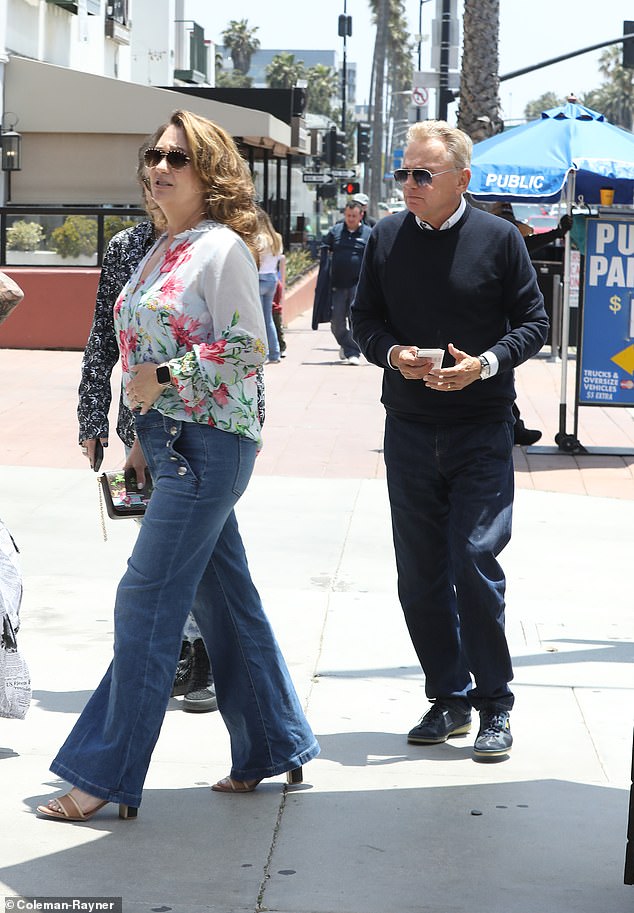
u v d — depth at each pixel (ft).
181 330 13.17
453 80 81.66
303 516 29.04
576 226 36.60
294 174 133.69
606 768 15.28
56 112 75.82
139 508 15.21
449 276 15.40
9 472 32.91
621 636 20.74
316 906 11.73
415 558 16.02
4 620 14.80
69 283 60.75
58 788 14.35
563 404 37.96
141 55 120.47
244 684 14.30
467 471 15.51
